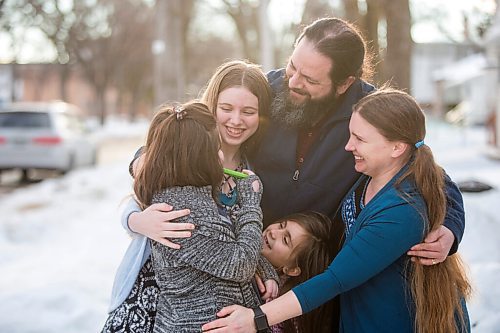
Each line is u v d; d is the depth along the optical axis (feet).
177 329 7.13
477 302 13.08
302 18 44.57
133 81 191.93
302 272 8.65
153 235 7.17
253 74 8.58
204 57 152.35
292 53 8.76
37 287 16.83
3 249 23.41
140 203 7.66
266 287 8.02
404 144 7.47
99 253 21.33
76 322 14.79
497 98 44.24
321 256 8.66
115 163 58.65
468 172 31.24
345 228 8.39
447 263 7.63
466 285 7.97
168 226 7.06
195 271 7.17
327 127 8.89
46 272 18.98
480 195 21.22
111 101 266.77
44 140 45.52
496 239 17.35
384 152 7.50
